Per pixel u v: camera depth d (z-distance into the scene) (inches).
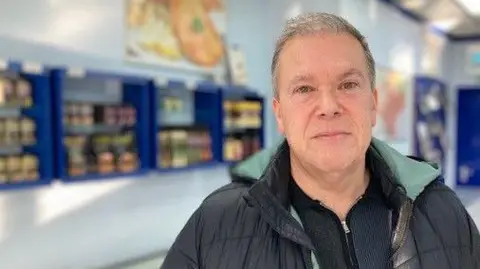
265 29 205.9
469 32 358.3
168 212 159.5
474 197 336.2
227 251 39.8
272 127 204.8
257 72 199.8
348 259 40.0
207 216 41.8
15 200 114.6
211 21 174.1
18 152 116.8
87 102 130.6
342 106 37.8
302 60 37.8
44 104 114.3
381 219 42.0
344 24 38.9
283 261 39.2
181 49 161.5
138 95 140.6
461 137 379.9
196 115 171.9
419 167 43.8
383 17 253.9
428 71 327.0
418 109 306.8
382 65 253.3
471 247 41.5
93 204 133.2
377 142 44.8
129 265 140.6
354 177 41.2
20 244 115.8
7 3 111.5
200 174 174.2
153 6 150.6
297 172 42.4
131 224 145.3
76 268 128.6
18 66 107.0
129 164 135.6
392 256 40.4
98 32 133.5
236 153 175.5
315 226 40.9
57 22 122.7
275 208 39.7
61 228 124.9
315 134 38.1
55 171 117.3
